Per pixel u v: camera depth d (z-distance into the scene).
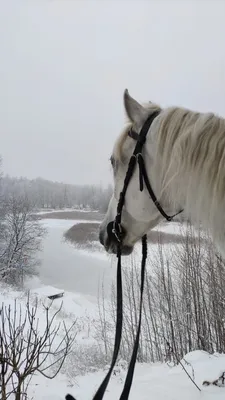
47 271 26.94
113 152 1.99
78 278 24.17
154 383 3.85
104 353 7.86
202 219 1.57
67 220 62.12
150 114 1.83
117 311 1.91
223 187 1.48
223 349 6.77
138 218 1.90
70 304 16.45
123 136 1.92
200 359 4.30
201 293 7.93
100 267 26.89
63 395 4.00
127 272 9.99
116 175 1.98
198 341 7.50
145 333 8.55
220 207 1.50
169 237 8.91
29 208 30.59
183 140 1.58
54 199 110.62
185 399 3.21
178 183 1.60
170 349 6.50
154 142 1.74
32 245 29.45
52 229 47.88
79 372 5.37
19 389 2.65
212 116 1.62
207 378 3.51
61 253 32.50
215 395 3.15
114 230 1.97
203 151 1.53
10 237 27.34
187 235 7.69
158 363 6.00
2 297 14.93
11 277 26.05
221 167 1.48
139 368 5.35
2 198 28.98
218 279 7.08
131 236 2.00
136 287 10.15
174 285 8.99
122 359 7.45
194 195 1.56
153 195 1.78
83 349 7.89
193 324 8.03
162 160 1.70
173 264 8.70
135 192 1.85
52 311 13.91
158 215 1.88
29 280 25.34
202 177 1.53
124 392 1.82
